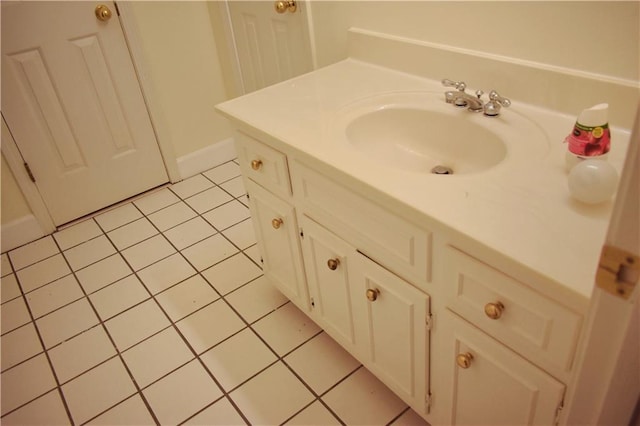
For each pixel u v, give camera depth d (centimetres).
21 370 174
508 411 99
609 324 53
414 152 138
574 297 72
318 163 115
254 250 222
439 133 133
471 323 97
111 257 228
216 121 290
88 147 248
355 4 164
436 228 93
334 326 152
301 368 163
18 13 209
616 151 101
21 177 232
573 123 115
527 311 83
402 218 100
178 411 154
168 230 243
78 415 156
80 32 226
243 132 146
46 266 226
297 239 148
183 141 281
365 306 128
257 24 225
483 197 93
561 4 111
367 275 121
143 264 221
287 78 223
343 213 119
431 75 147
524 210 88
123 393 162
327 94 148
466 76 138
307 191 129
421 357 116
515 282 82
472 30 132
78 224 255
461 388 109
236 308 191
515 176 98
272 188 147
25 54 216
